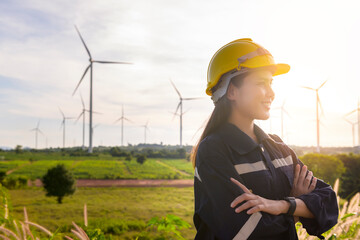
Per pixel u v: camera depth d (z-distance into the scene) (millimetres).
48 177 42000
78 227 1371
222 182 1293
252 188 1337
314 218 1338
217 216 1259
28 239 1352
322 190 1427
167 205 39750
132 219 28828
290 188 1468
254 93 1446
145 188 64188
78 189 60531
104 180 80875
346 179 22484
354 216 1651
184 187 68250
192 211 34000
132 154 176125
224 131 1453
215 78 1528
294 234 1298
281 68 1697
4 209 1574
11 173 86812
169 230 2225
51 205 37531
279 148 1591
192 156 1643
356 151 48000
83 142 186750
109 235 1589
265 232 1211
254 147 1395
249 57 1445
